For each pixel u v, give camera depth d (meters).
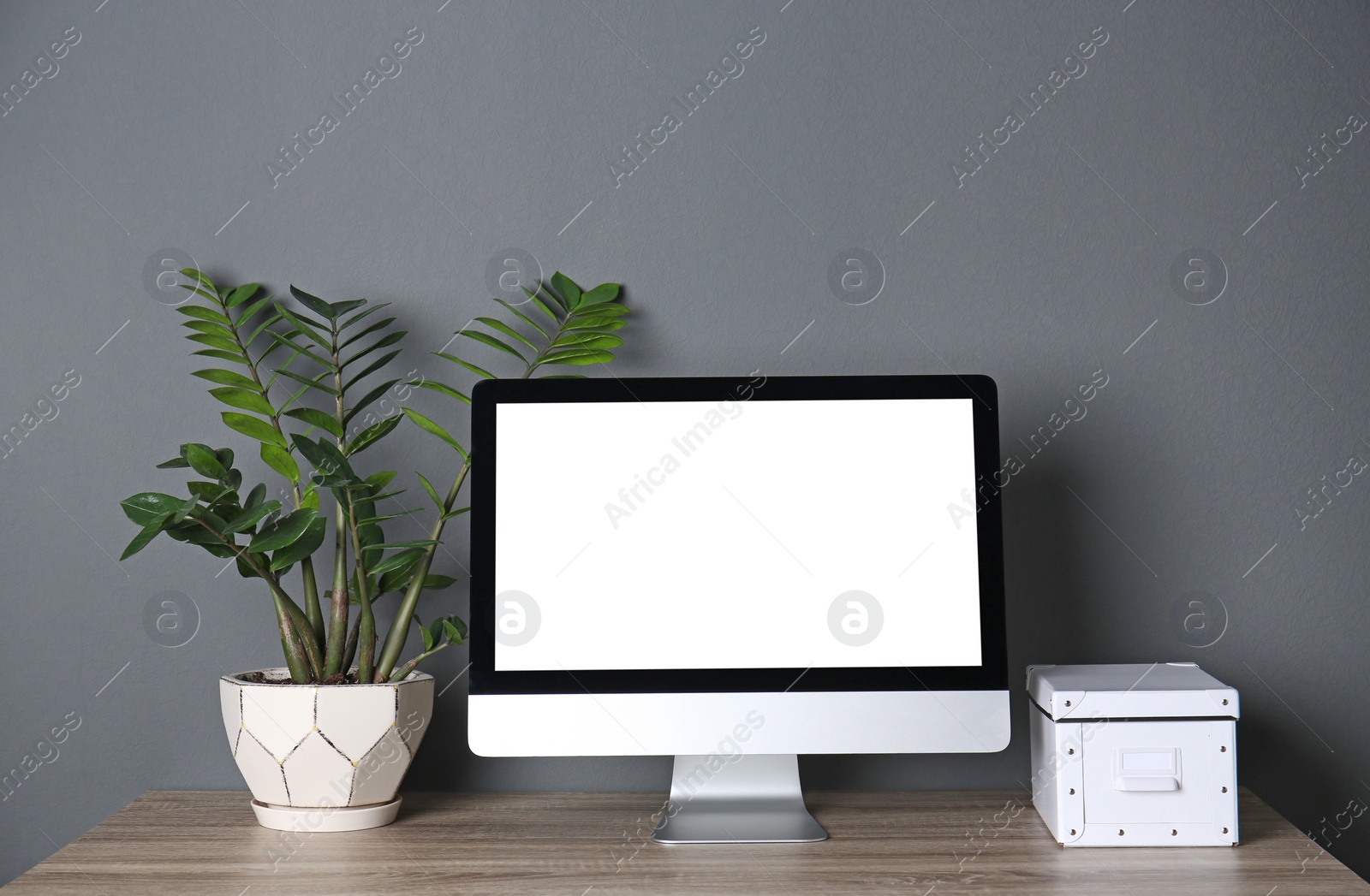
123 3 1.40
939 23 1.39
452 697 1.34
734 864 0.99
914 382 1.13
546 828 1.13
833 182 1.38
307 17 1.40
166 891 0.91
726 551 1.11
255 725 1.10
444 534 1.35
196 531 1.08
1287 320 1.36
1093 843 1.04
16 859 1.32
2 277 1.38
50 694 1.34
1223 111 1.38
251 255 1.38
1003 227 1.37
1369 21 1.38
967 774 1.32
